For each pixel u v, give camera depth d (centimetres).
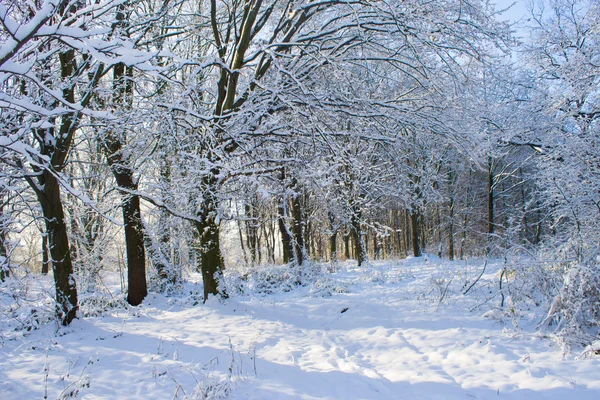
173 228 1257
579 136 880
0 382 499
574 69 1013
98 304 943
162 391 465
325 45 1048
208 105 1070
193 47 1291
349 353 631
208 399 422
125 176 1030
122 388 478
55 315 757
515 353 545
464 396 436
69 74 812
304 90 815
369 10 917
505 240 820
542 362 506
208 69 1087
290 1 962
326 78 955
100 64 821
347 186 1122
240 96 978
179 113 831
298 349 652
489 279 1005
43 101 745
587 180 767
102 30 453
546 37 1275
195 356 600
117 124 772
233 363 553
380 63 1100
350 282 1238
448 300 864
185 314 899
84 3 768
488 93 1270
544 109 1149
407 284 1144
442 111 940
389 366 559
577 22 1241
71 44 460
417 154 1061
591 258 623
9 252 706
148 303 1026
